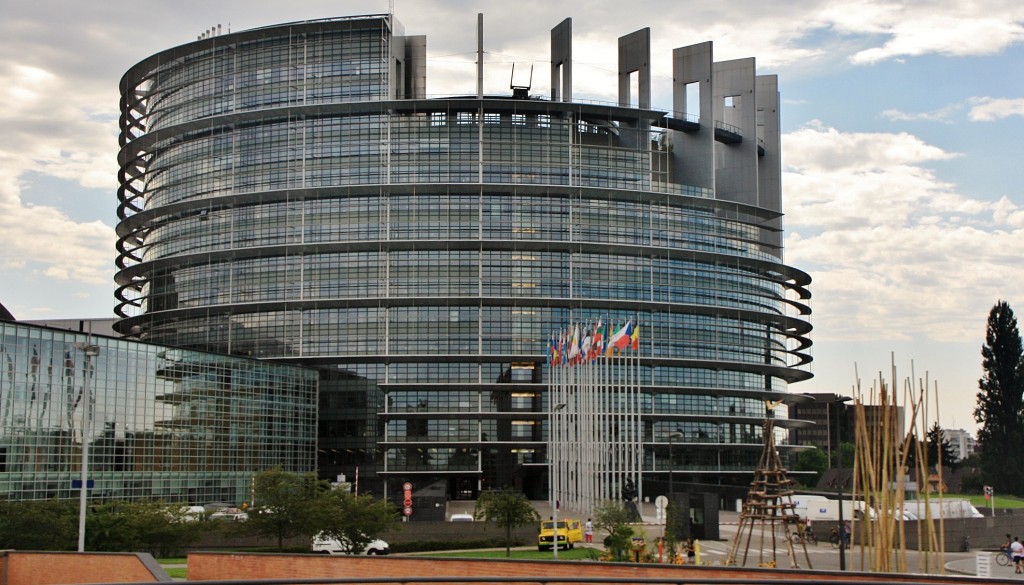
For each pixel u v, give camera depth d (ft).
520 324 565.12
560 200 574.56
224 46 590.55
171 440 417.49
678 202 589.32
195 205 581.12
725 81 631.97
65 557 166.40
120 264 642.22
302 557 169.99
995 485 586.86
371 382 552.41
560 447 469.57
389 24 567.59
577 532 308.19
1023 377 595.88
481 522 325.62
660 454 573.74
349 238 561.84
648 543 276.21
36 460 352.08
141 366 403.95
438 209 563.89
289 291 563.48
